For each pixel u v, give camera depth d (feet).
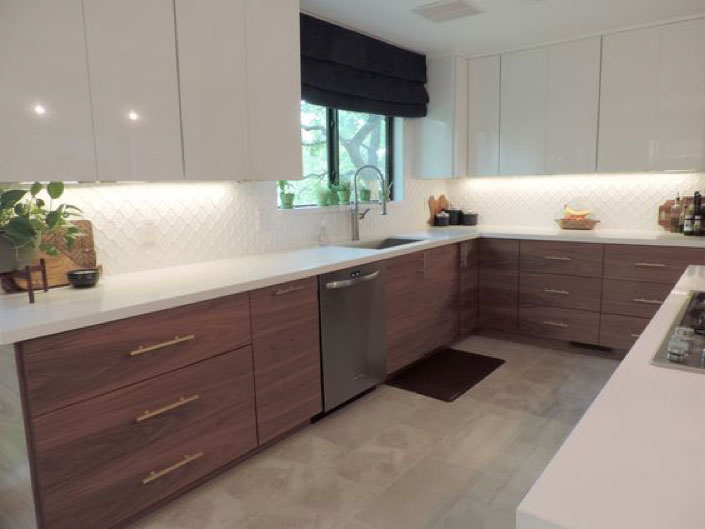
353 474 7.75
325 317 9.03
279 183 10.93
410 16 11.00
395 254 10.67
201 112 7.68
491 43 13.21
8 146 5.81
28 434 5.38
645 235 12.38
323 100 11.18
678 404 3.05
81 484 5.85
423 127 14.58
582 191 14.17
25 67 5.86
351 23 11.39
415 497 7.19
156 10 7.01
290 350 8.41
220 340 7.25
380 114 12.95
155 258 8.59
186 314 6.78
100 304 6.13
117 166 6.75
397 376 11.55
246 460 8.15
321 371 9.07
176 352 6.70
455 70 13.92
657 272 11.56
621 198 13.62
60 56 6.13
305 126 11.66
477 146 14.60
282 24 8.82
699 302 5.33
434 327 12.34
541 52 13.26
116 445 6.14
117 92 6.68
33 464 5.43
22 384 5.30
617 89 12.38
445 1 10.12
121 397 6.14
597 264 12.30
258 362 7.87
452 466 7.93
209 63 7.73
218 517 6.82
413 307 11.50
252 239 10.18
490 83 14.16
